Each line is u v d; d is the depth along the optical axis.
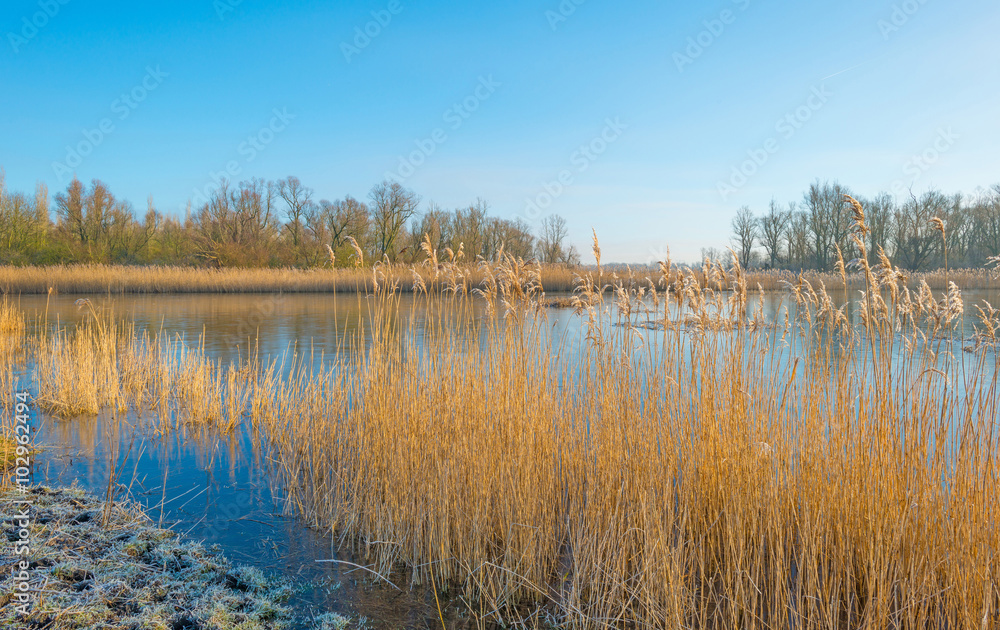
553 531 4.35
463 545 4.26
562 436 4.98
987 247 33.69
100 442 7.03
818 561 3.77
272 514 5.17
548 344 5.32
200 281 36.06
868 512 3.52
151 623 3.34
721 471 4.10
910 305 3.68
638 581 3.83
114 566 3.97
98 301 29.56
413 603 3.88
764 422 4.21
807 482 3.82
